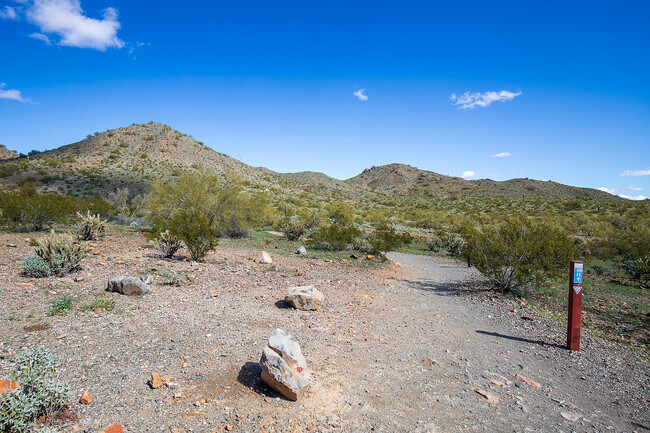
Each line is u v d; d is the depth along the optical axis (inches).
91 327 223.8
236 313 282.2
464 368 209.5
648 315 342.3
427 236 1306.6
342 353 218.4
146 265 422.0
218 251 611.2
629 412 167.9
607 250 878.4
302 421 143.9
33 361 141.9
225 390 163.0
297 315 291.6
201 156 3786.9
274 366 163.9
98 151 3233.3
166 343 209.9
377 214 2042.3
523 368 214.1
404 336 261.1
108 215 986.7
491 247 426.6
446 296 405.7
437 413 157.4
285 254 650.8
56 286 304.7
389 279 490.9
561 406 170.9
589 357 236.1
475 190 5654.5
